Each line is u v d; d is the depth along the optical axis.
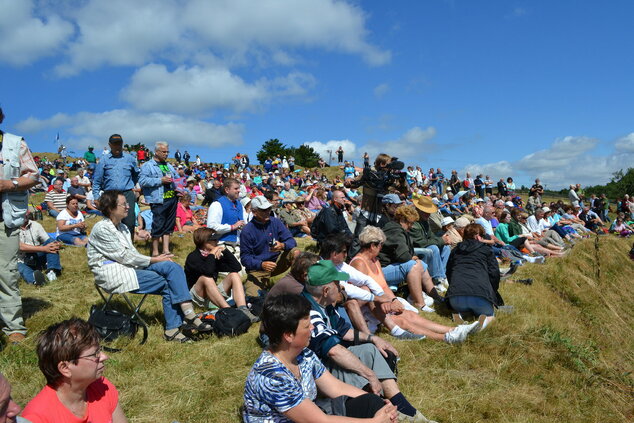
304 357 3.32
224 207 7.74
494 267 6.77
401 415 3.79
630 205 24.72
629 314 10.56
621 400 5.02
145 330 5.05
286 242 6.88
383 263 6.89
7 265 4.93
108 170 8.28
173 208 8.77
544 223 15.43
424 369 4.93
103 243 5.10
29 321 5.58
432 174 31.22
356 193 16.62
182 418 3.80
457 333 5.50
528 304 7.60
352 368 3.69
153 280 5.21
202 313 6.05
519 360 5.30
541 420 4.27
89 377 2.55
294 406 2.93
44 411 2.49
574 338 6.55
